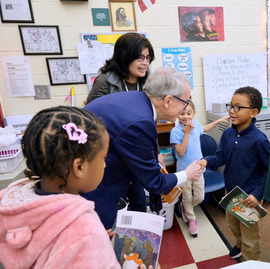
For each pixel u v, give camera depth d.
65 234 0.41
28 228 0.42
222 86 2.23
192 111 1.58
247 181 1.18
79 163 0.44
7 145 1.28
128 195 1.42
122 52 1.34
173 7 1.99
